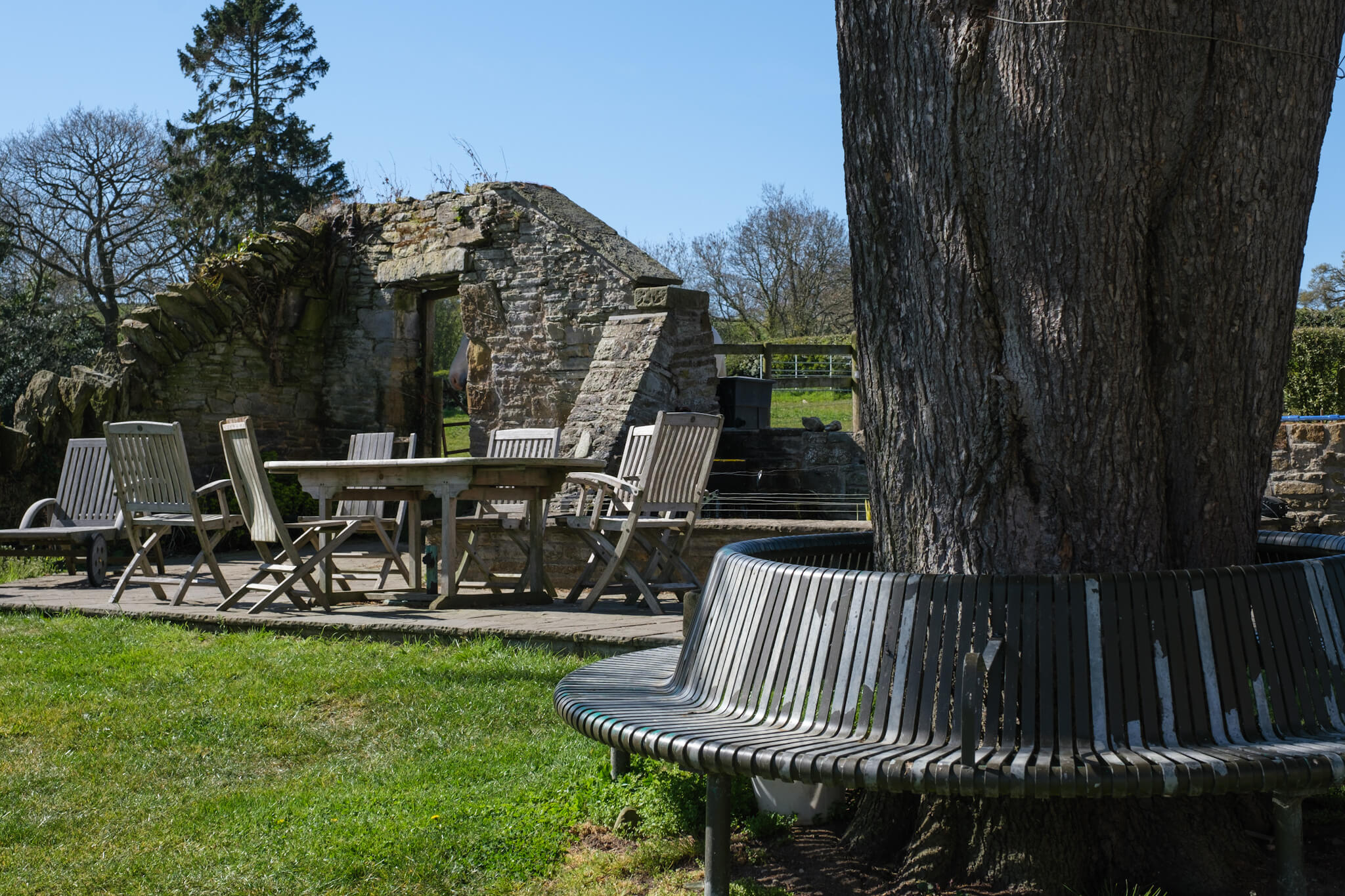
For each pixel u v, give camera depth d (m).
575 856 2.79
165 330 11.46
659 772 3.23
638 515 5.93
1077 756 2.10
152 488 6.48
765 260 27.97
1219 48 2.47
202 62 28.59
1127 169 2.45
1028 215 2.49
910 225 2.69
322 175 28.81
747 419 11.66
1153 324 2.57
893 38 2.67
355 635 5.46
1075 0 2.42
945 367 2.63
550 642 5.06
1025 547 2.56
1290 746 2.13
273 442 12.36
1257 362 2.60
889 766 2.06
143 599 6.76
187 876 2.68
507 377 11.05
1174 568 2.59
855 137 2.80
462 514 12.45
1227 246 2.52
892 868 2.65
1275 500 6.97
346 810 3.10
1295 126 2.56
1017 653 2.22
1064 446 2.51
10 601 6.59
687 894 2.52
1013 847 2.51
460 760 3.55
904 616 2.32
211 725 4.00
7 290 23.50
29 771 3.52
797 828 2.91
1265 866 2.51
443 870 2.68
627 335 9.84
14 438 10.12
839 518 9.85
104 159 23.72
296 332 12.54
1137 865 2.49
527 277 10.90
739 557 2.82
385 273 12.13
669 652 3.59
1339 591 2.38
